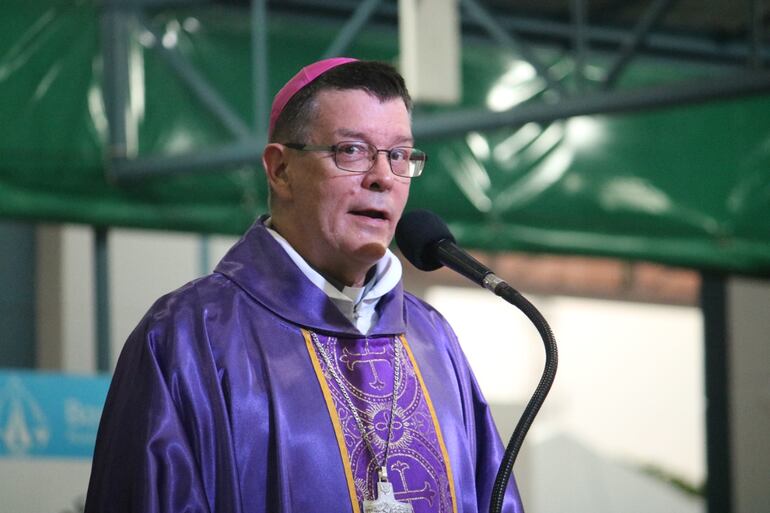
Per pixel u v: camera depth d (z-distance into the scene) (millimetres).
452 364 5883
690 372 32531
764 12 17203
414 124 13859
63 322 18109
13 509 10461
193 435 5027
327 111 5316
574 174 16500
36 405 10656
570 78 16656
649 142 16844
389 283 5648
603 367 31609
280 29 15539
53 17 14508
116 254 18312
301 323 5418
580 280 28203
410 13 13844
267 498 5055
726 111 17094
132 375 5156
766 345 19953
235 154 14031
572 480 18312
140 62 14797
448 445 5504
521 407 11828
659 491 18656
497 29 14859
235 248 5625
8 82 14281
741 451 19766
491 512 4809
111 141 14547
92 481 5094
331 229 5316
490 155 16281
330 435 5230
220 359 5199
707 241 16906
